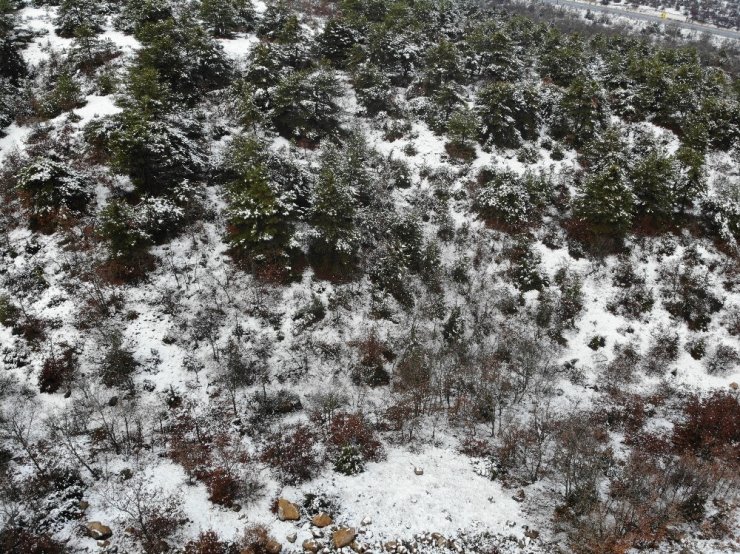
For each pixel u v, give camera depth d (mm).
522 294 35812
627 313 35812
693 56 60875
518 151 45969
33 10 57031
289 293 32312
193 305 30328
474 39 58719
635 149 46125
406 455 25656
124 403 25766
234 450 24391
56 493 21125
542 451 26375
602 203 37188
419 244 36031
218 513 21406
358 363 30203
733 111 47938
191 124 38062
